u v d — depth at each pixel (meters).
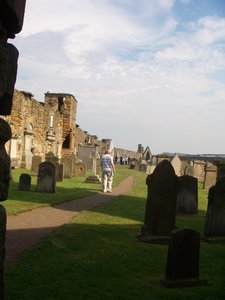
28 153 29.94
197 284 5.90
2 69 2.96
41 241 7.76
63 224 9.80
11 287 5.12
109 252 7.37
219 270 6.76
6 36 3.24
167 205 8.82
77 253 7.09
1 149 3.08
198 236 6.02
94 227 9.72
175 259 5.84
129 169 50.44
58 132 40.59
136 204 14.83
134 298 5.15
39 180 16.56
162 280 5.84
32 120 31.66
